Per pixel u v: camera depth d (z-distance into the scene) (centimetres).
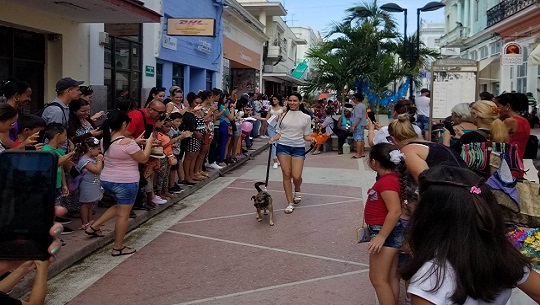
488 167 431
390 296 403
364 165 1375
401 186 396
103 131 623
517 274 209
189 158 1016
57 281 537
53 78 1062
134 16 1034
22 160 209
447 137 555
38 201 207
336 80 1922
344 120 1647
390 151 401
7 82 615
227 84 2505
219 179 1171
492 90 2802
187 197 971
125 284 532
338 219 807
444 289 199
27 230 205
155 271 572
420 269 206
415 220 215
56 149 585
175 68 1823
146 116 746
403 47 1950
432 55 2239
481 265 198
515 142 561
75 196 702
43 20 984
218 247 663
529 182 435
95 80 1189
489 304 207
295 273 568
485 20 2895
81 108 684
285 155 839
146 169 766
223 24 2356
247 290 518
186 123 988
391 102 2019
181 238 703
